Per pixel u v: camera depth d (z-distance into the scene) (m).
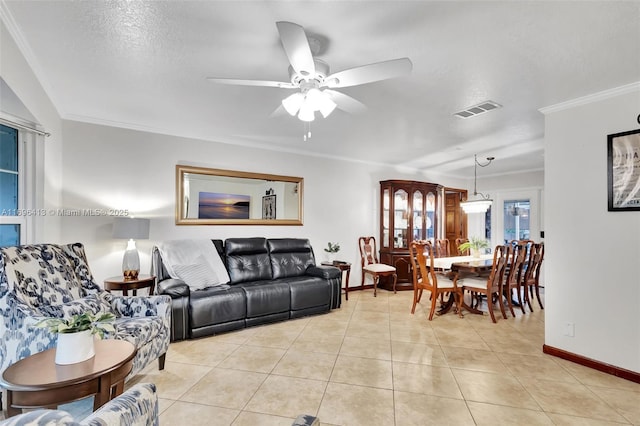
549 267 2.91
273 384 2.31
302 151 5.01
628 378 2.39
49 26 1.82
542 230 6.15
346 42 1.92
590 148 2.66
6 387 1.31
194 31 1.85
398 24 1.74
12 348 1.82
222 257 4.05
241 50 2.06
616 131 2.51
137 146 3.75
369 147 4.74
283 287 3.82
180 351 2.90
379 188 5.99
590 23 1.72
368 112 3.18
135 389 1.07
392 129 3.79
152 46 2.03
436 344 3.10
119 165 3.64
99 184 3.53
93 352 1.59
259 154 4.66
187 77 2.47
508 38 1.88
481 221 7.20
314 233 5.20
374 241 5.85
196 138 4.14
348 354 2.85
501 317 4.02
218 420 1.89
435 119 3.38
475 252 4.82
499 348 3.01
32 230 2.73
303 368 2.56
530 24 1.74
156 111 3.26
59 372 1.41
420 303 4.74
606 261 2.54
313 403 2.07
